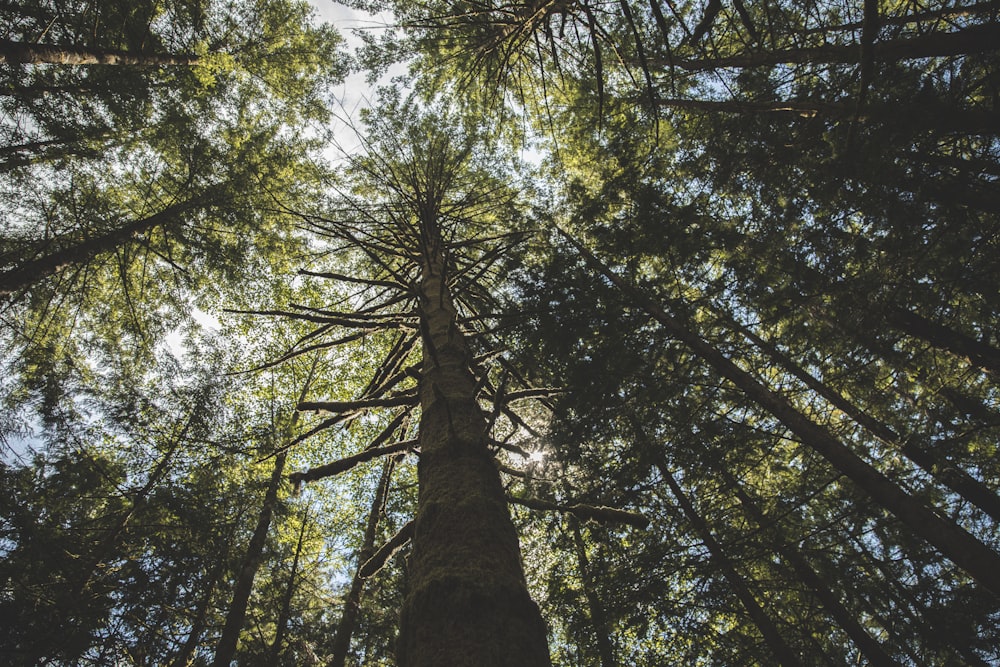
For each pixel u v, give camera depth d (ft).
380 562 12.71
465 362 14.46
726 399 18.40
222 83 30.58
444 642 6.93
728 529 19.06
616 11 25.89
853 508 16.76
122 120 27.45
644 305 18.22
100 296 31.19
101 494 23.39
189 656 22.71
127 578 20.97
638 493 17.21
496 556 8.34
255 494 28.09
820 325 16.85
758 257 17.07
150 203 30.96
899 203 12.98
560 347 17.87
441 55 32.76
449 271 21.44
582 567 20.75
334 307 35.96
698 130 22.71
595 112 29.78
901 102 13.30
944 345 15.38
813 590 19.06
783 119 16.63
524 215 26.73
